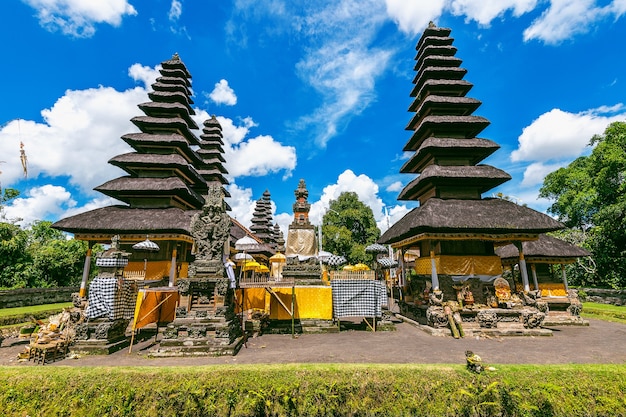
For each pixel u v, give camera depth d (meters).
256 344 13.70
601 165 32.44
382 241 23.30
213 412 8.29
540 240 20.73
